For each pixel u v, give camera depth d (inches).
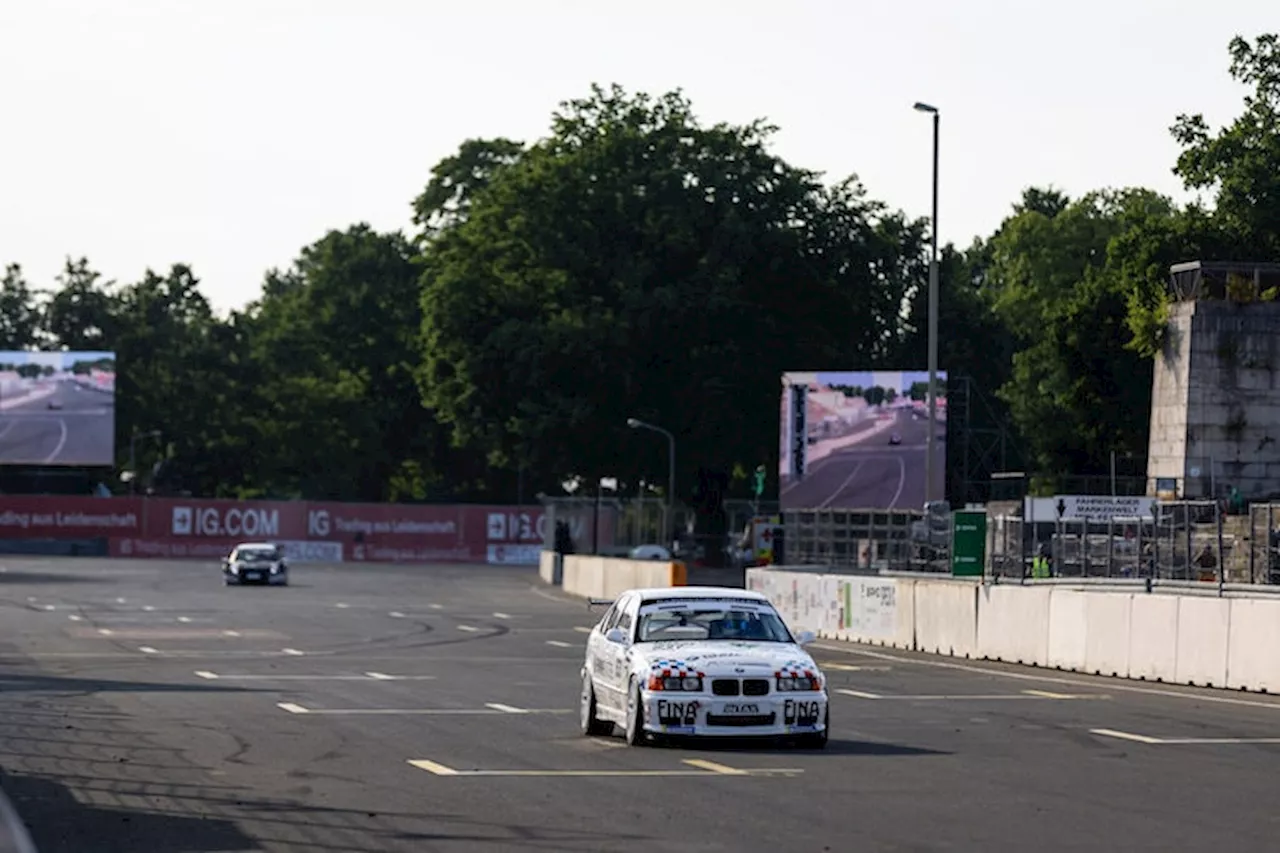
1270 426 5413.4
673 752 2007.9
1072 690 2974.9
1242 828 1443.2
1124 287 7755.9
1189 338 5447.8
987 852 1317.7
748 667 2037.4
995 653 3742.6
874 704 2706.7
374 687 3024.1
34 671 3398.1
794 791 1668.3
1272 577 4160.9
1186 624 3093.0
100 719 2425.0
